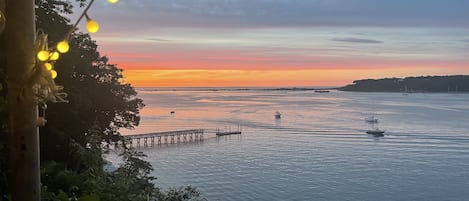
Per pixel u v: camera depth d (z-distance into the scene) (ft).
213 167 184.65
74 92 48.98
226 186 150.30
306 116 470.39
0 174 21.53
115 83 62.13
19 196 6.99
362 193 144.77
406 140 283.38
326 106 632.79
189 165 188.34
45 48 7.00
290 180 162.20
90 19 7.04
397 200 136.15
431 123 387.14
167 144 263.49
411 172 179.73
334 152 232.32
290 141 279.08
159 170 175.32
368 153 229.45
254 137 300.61
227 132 321.32
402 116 453.17
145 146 252.83
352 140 283.18
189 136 292.20
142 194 35.47
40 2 44.34
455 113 485.56
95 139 52.75
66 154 47.09
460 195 142.51
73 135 49.44
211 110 573.74
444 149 244.42
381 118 435.12
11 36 6.83
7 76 6.98
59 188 27.45
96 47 60.80
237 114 505.66
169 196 55.88
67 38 7.08
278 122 407.03
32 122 7.01
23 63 6.85
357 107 601.21
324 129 349.00
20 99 6.91
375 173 177.27
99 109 59.41
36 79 6.89
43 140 45.52
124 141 70.85
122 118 67.15
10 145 7.06
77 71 50.67
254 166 188.65
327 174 174.29
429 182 161.58
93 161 39.42
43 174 28.37
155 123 399.03
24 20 6.86
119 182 30.66
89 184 28.22
